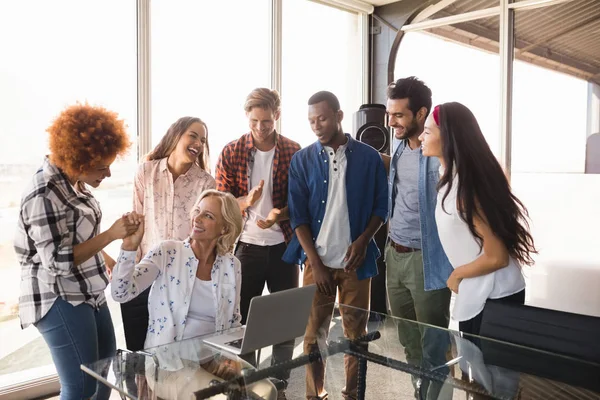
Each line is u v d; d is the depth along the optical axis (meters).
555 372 1.68
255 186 3.15
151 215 2.74
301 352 1.84
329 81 5.16
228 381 1.58
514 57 4.67
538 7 4.51
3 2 2.95
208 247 2.22
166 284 2.16
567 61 4.37
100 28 3.38
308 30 4.87
